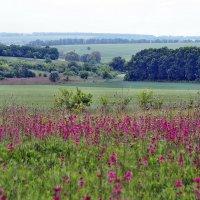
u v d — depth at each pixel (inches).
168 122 1277.1
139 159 924.0
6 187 755.4
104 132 1200.8
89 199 650.2
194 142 1095.0
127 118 1302.9
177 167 876.6
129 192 730.2
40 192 745.6
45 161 956.6
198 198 699.4
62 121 1310.3
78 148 1043.3
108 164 880.9
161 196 736.3
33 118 1453.0
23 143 1104.8
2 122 1414.9
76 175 821.2
